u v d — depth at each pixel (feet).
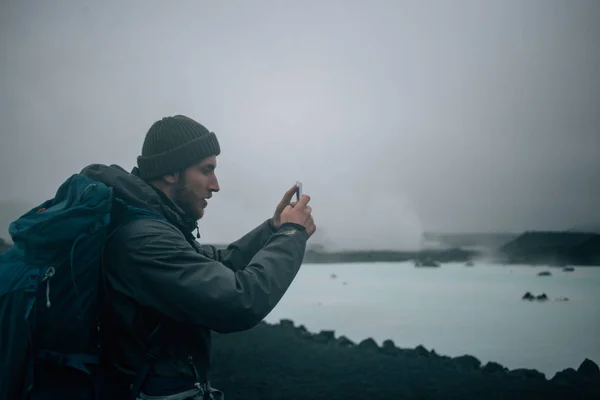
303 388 13.89
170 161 4.17
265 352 18.71
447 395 13.20
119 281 3.73
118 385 3.83
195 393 3.86
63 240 3.55
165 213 4.05
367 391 13.60
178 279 3.63
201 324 3.68
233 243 4.83
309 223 4.25
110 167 4.16
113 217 3.89
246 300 3.63
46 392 3.53
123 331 3.78
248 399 13.05
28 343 3.47
